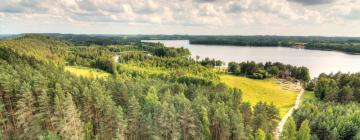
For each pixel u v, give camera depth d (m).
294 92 131.50
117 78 109.31
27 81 68.81
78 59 181.88
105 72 161.62
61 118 48.62
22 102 51.50
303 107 82.12
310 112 76.44
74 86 69.19
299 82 160.88
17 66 94.56
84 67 172.50
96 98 56.34
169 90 85.25
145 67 173.25
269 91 130.00
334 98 108.38
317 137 62.84
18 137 52.25
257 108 68.81
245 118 66.56
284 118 87.12
